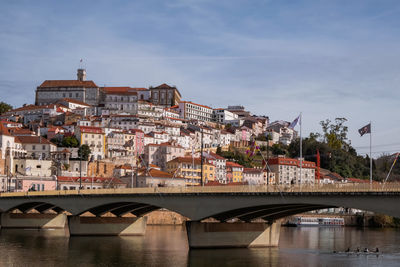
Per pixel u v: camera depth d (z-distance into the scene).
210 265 90.62
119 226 138.62
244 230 109.44
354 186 80.12
